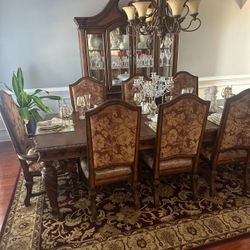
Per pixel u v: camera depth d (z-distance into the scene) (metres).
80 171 2.43
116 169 1.88
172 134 1.84
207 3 3.96
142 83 2.68
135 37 3.38
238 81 4.59
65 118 2.33
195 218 1.96
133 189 2.02
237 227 1.87
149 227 1.88
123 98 2.91
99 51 3.41
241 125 1.99
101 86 2.85
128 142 1.77
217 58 4.34
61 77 3.71
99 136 1.66
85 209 2.11
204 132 1.97
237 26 4.24
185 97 1.71
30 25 3.39
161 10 2.05
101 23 3.21
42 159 1.76
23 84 3.32
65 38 3.55
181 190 2.34
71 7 3.45
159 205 2.12
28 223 1.96
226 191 2.31
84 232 1.85
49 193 1.92
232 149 2.10
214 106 2.62
